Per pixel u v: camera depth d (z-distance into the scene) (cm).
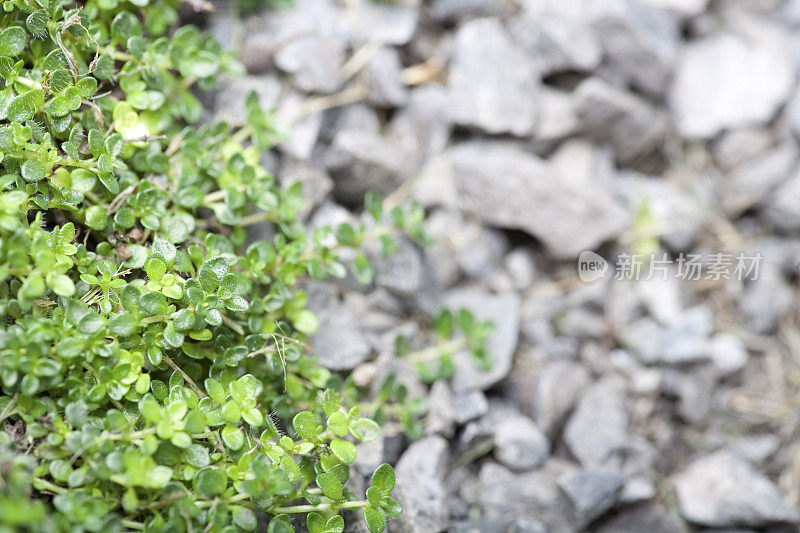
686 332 77
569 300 77
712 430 77
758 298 78
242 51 76
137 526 68
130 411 69
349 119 76
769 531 75
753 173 79
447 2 78
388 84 76
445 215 77
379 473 69
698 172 79
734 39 80
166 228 70
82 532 68
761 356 78
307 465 70
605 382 76
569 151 78
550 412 75
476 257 76
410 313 75
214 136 72
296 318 72
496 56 77
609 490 74
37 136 69
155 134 71
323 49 76
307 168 75
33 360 68
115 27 71
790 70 79
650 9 79
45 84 70
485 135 77
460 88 77
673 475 76
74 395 69
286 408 71
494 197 76
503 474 74
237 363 70
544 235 76
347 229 73
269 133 74
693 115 79
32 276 68
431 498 72
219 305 69
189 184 71
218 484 68
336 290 75
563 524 74
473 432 74
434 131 77
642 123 78
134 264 70
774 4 81
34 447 69
